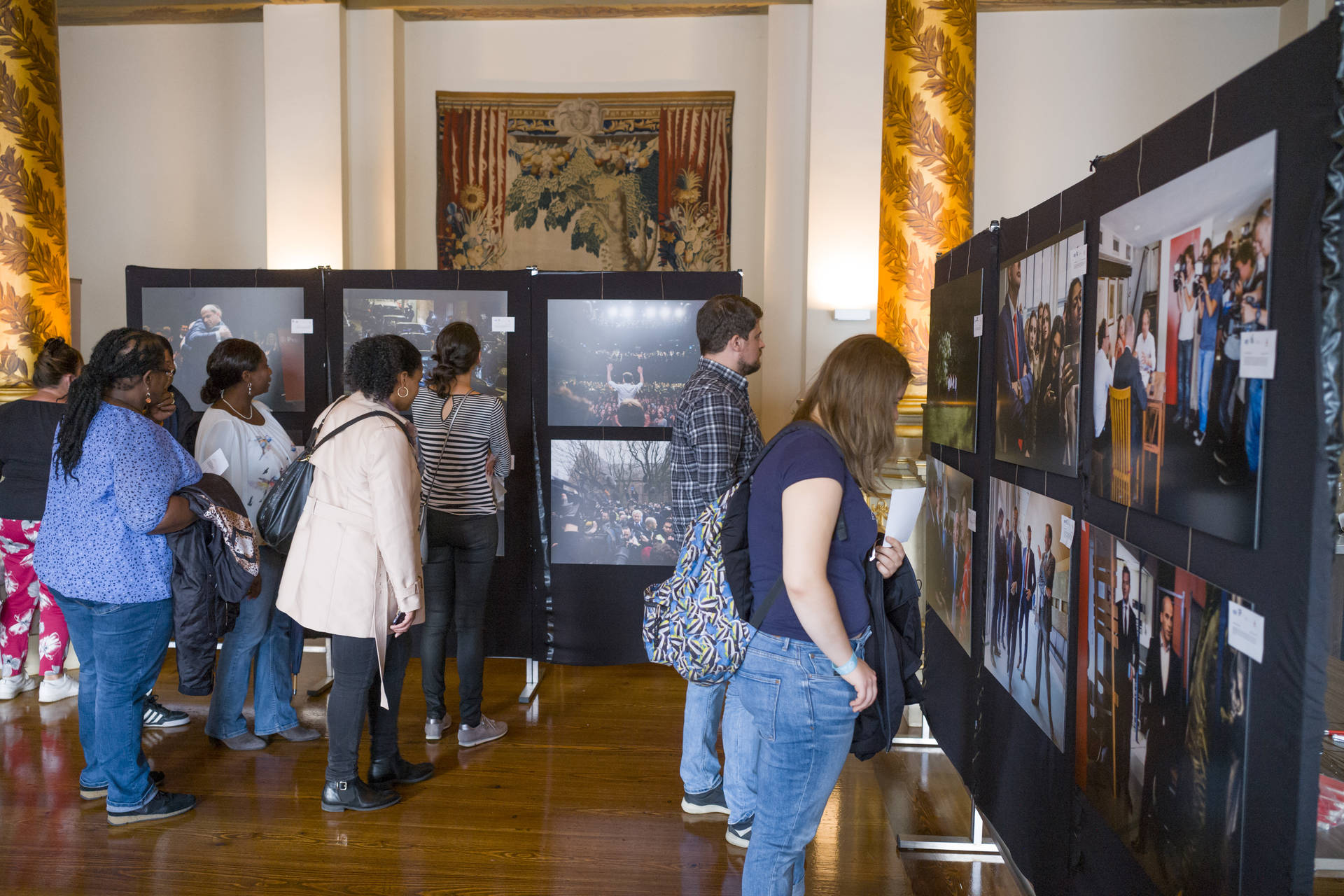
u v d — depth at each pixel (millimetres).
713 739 3125
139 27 6809
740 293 4215
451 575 3678
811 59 6043
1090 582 1842
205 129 6828
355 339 4422
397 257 6637
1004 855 2457
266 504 2936
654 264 6711
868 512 1822
